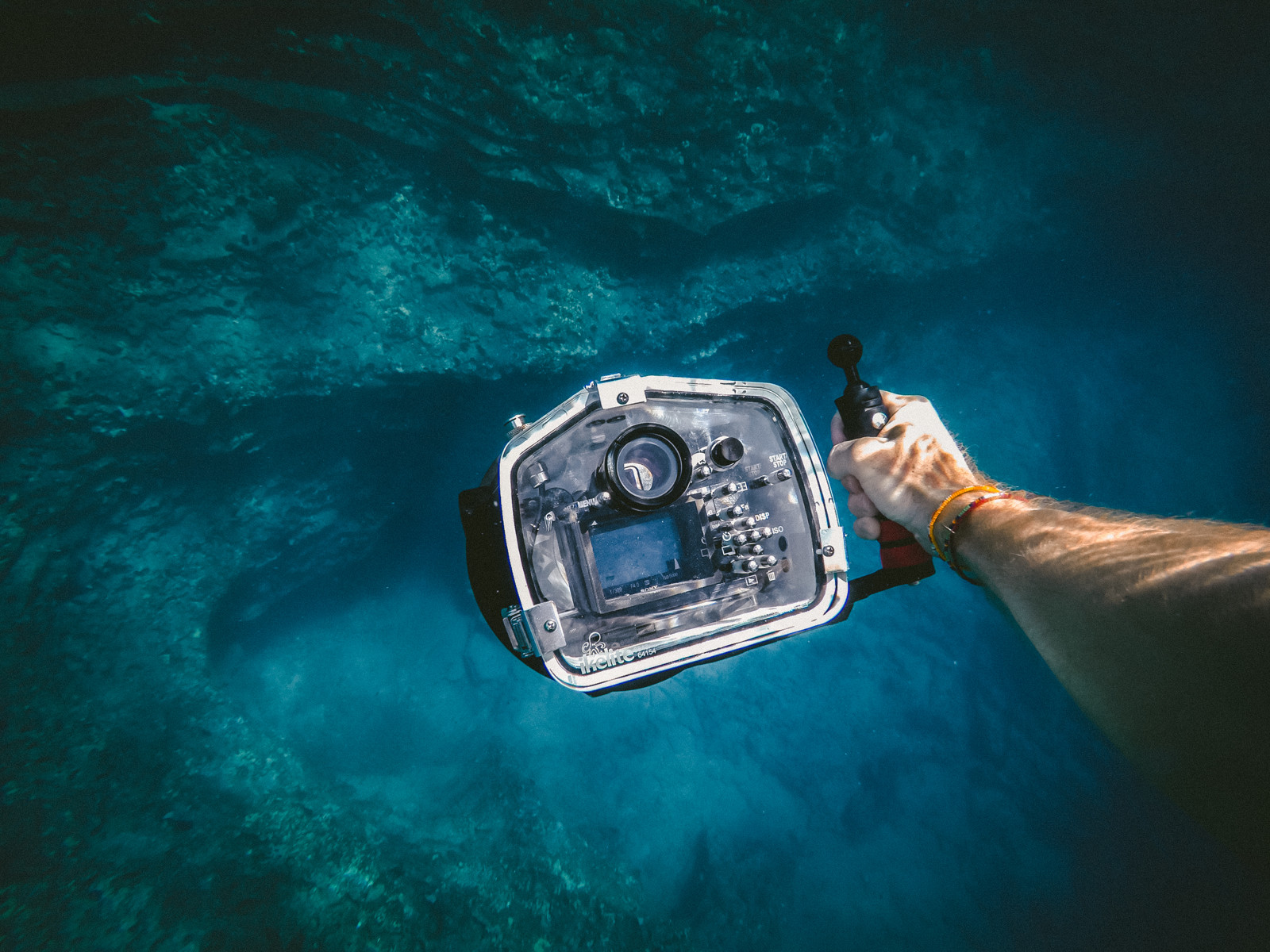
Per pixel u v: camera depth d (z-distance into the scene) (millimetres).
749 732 16078
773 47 10992
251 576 12617
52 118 8367
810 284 13867
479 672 15766
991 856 14250
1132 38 12703
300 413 11344
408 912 9219
